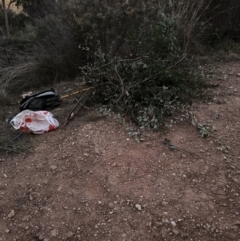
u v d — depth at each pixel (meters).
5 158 3.62
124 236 2.77
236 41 6.73
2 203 3.10
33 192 3.19
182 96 4.31
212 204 3.03
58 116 4.30
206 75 5.01
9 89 5.63
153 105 4.10
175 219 2.89
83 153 3.59
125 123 3.97
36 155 3.63
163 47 4.43
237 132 3.91
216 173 3.34
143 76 4.27
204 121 4.05
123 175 3.29
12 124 4.11
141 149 3.59
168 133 3.83
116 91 4.32
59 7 6.00
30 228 2.87
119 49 5.22
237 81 5.01
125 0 5.01
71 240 2.76
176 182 3.23
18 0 9.48
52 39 6.20
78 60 5.79
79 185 3.23
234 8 6.54
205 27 6.02
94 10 4.97
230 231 2.80
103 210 2.98
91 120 4.13
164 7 5.56
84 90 4.82
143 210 2.96
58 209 3.01
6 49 6.51
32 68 5.84
